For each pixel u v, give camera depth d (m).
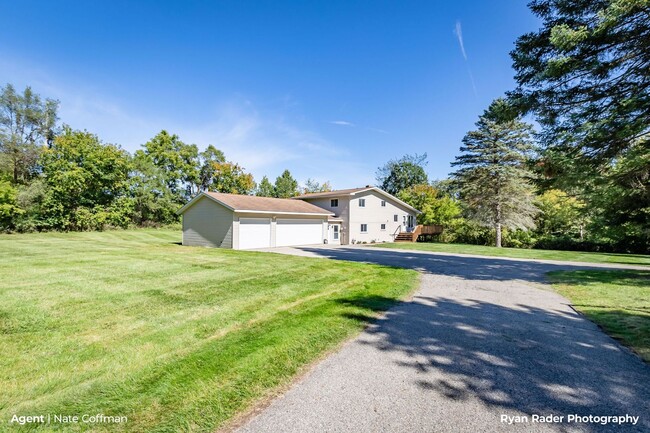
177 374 2.95
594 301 6.19
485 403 2.56
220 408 2.43
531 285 7.91
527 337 4.16
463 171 26.72
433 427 2.24
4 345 3.67
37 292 6.02
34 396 2.59
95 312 4.96
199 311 5.11
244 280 7.68
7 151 26.72
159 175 35.19
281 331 4.16
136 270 8.63
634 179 8.33
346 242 24.23
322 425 2.24
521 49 8.68
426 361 3.39
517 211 24.22
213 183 43.81
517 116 8.98
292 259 11.75
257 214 18.23
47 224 25.17
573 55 7.55
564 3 7.79
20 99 28.48
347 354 3.55
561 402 2.58
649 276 9.13
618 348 3.78
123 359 3.31
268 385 2.81
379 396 2.66
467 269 10.69
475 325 4.66
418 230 27.91
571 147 8.56
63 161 26.20
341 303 5.72
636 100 7.16
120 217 29.38
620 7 6.37
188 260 10.88
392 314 5.18
